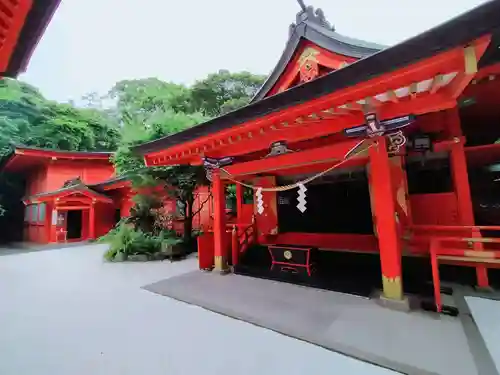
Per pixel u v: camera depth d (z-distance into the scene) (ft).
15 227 61.57
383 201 12.73
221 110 66.74
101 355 9.36
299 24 19.53
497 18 7.00
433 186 16.92
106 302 14.94
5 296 16.37
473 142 20.15
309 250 17.07
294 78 20.81
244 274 19.22
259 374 8.04
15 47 9.25
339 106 11.51
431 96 11.05
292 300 13.60
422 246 15.10
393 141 12.33
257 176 24.95
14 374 8.36
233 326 11.36
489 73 11.99
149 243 28.73
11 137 59.47
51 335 10.98
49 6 7.79
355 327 10.40
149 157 20.45
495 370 7.55
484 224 16.69
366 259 18.44
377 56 9.03
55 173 52.31
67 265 26.45
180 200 32.35
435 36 7.91
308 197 22.90
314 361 8.59
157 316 12.72
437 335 9.53
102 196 47.93
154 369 8.45
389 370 7.92
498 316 10.77
